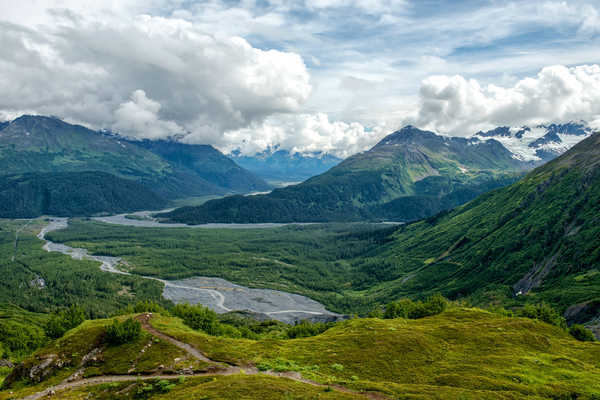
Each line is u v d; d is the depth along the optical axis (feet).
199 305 379.96
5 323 556.92
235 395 145.48
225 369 197.57
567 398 164.76
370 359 207.00
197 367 198.90
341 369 193.77
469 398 152.05
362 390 163.43
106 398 176.35
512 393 162.81
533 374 193.88
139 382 185.57
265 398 142.31
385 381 181.78
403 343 230.27
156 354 213.05
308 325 394.93
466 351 230.07
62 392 185.88
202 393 152.35
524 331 278.46
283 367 193.88
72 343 223.51
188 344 228.02
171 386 176.45
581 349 256.32
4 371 341.21
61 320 295.48
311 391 152.15
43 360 213.05
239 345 237.45
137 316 271.08
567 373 196.13
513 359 215.92
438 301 400.47
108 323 249.55
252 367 199.52
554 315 368.89
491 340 250.78
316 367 195.93
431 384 177.99
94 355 216.33
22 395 187.01
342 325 310.86
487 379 177.47
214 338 248.32
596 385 181.47
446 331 266.16
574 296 613.93
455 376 182.19
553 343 261.44
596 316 517.14
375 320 303.07
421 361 208.85
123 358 211.00
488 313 346.33
